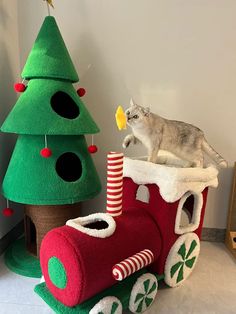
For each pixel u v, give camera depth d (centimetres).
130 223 92
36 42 115
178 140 104
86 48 137
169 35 131
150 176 98
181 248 103
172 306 98
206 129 136
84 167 117
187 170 97
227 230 140
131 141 108
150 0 129
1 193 123
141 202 104
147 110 98
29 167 108
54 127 104
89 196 115
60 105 126
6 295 101
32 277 112
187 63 132
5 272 115
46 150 105
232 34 127
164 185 94
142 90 137
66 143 114
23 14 138
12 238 138
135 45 133
